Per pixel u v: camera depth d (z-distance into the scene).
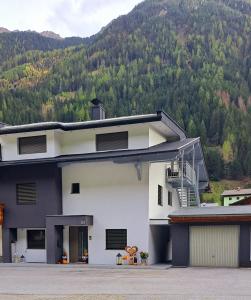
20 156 24.03
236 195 73.12
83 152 23.52
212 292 11.22
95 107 26.64
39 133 23.64
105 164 22.25
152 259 21.44
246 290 11.55
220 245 19.14
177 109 125.44
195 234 19.61
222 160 111.94
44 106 132.12
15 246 23.39
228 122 127.88
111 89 144.12
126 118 22.25
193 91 138.00
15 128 23.73
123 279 14.69
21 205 23.09
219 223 19.19
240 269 17.73
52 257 21.39
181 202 28.00
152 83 149.50
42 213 22.59
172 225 20.02
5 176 23.62
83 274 16.70
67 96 146.88
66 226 22.53
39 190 22.80
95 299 10.36
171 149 20.36
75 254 22.41
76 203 22.62
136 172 21.48
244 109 146.38
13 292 12.04
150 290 11.80
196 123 121.62
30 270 18.72
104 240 21.73
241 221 18.75
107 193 22.02
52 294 11.44
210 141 125.12
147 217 21.06
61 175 23.12
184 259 19.61
